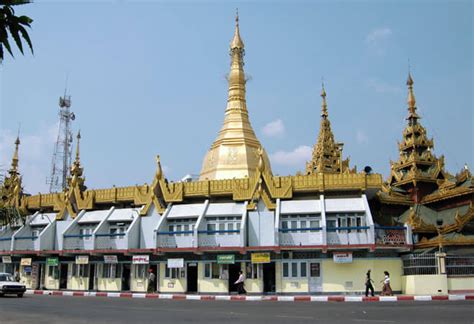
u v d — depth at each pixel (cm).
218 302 2886
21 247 4425
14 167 5512
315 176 3784
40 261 4506
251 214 3734
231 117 5066
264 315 1988
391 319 1781
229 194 3966
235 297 3238
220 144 4897
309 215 3678
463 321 1688
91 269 4231
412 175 4138
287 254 3600
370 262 3509
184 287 3778
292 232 3519
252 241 3675
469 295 2973
